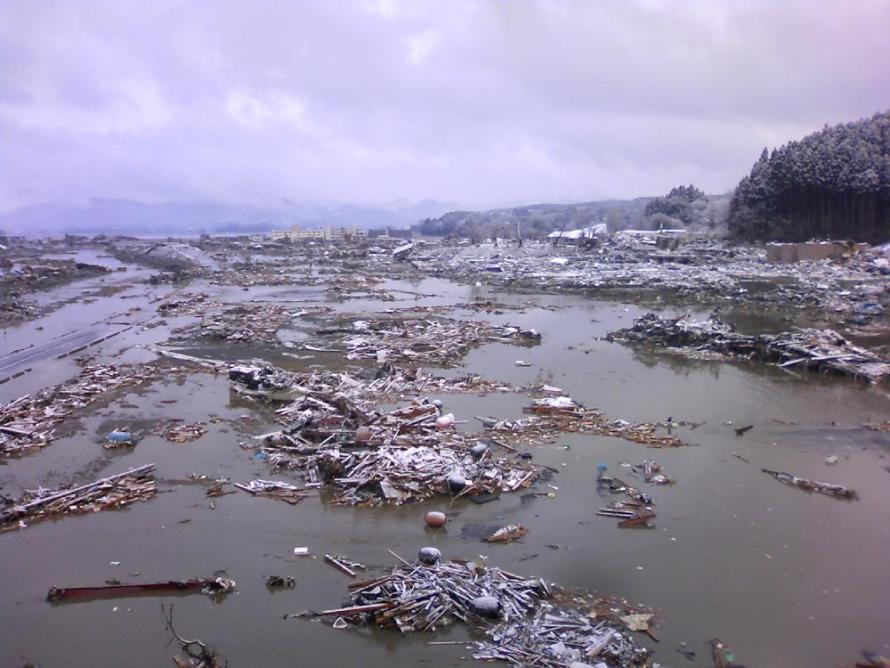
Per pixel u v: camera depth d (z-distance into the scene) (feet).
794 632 47.16
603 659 43.68
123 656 44.60
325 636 46.62
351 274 301.43
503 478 72.02
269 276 294.05
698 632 47.11
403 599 49.37
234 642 45.98
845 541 59.98
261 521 63.52
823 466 77.20
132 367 123.24
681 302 206.80
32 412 94.53
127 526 62.59
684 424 91.50
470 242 467.93
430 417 89.71
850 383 113.50
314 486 70.38
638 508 65.82
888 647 45.68
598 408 99.09
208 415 95.20
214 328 160.45
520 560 56.59
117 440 83.41
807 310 185.06
